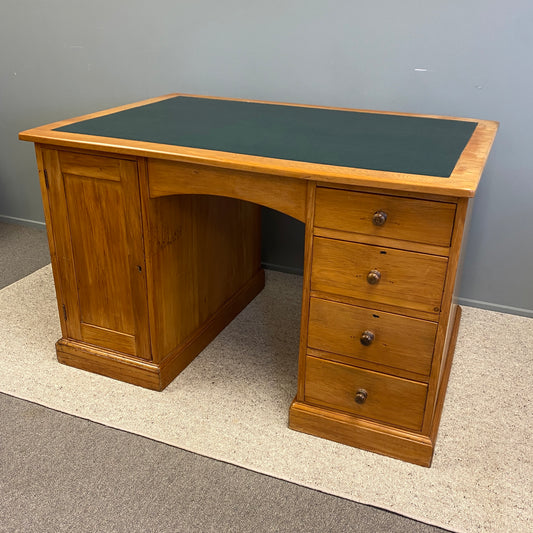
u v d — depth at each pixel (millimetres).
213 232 2143
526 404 1920
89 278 1929
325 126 1950
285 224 2713
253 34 2438
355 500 1551
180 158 1579
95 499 1541
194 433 1778
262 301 2561
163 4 2525
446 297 1469
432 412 1618
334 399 1737
